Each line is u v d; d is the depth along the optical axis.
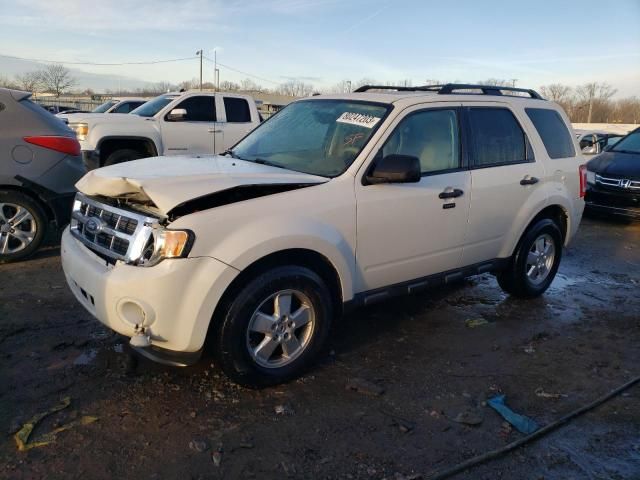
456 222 4.40
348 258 3.71
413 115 4.18
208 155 4.54
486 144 4.72
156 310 3.04
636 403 3.59
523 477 2.81
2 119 5.61
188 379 3.57
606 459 3.00
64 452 2.80
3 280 5.18
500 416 3.35
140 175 3.36
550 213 5.46
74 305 4.64
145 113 11.16
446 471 2.80
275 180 3.46
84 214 3.73
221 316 3.25
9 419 3.04
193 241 3.06
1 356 3.73
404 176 3.65
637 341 4.61
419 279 4.33
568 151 5.59
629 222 9.84
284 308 3.47
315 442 3.00
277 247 3.29
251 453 2.88
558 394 3.65
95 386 3.43
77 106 40.47
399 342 4.34
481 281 6.01
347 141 4.02
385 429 3.15
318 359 3.95
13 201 5.62
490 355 4.20
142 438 2.95
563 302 5.50
